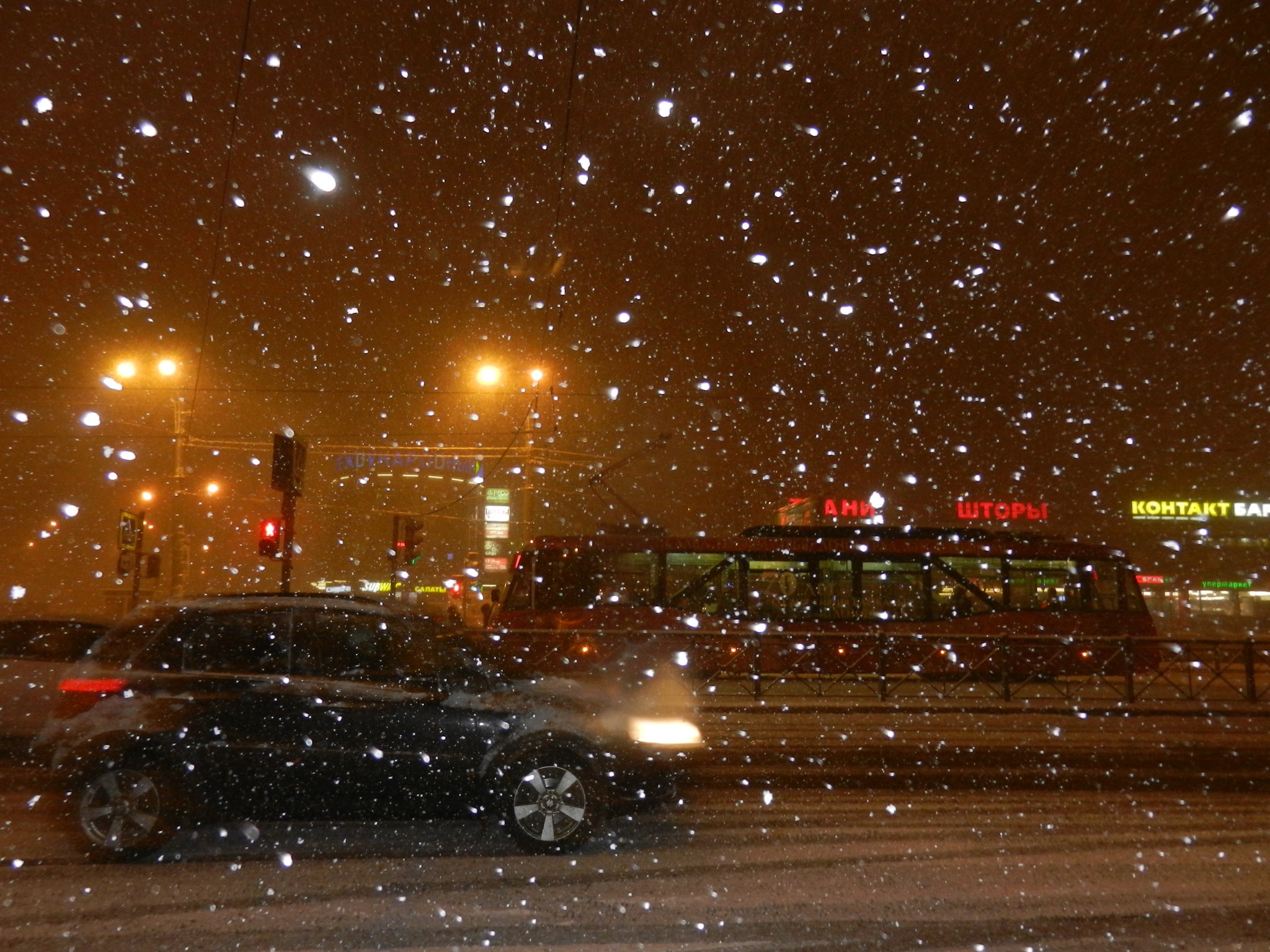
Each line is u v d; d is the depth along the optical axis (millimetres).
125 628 6430
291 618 6477
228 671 6234
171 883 5398
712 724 13367
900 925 4777
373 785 6078
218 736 5996
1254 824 6988
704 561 21406
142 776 5836
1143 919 4879
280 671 6297
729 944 4504
